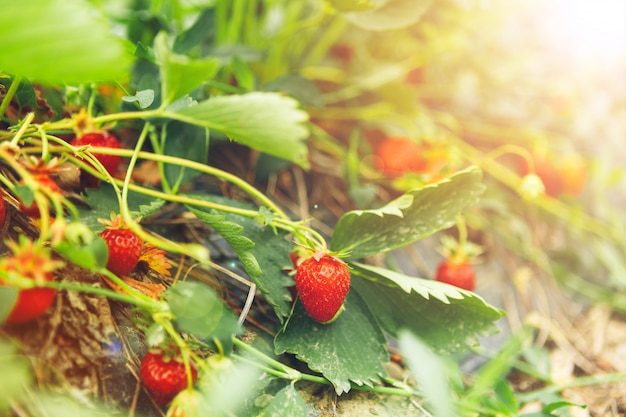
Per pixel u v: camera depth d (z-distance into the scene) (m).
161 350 0.44
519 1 0.80
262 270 0.50
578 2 0.87
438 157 0.67
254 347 0.50
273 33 0.70
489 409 0.50
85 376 0.43
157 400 0.45
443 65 0.81
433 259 0.67
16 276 0.39
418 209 0.50
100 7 0.56
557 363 0.61
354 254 0.50
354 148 0.66
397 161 0.67
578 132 0.82
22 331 0.42
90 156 0.46
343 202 0.67
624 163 0.83
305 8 0.72
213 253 0.56
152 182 0.58
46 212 0.40
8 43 0.40
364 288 0.52
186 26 0.66
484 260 0.69
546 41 0.88
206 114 0.46
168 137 0.54
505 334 0.63
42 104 0.51
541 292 0.69
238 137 0.46
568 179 0.71
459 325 0.51
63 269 0.45
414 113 0.69
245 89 0.62
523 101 0.84
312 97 0.62
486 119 0.80
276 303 0.49
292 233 0.51
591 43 0.90
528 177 0.64
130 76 0.53
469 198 0.50
